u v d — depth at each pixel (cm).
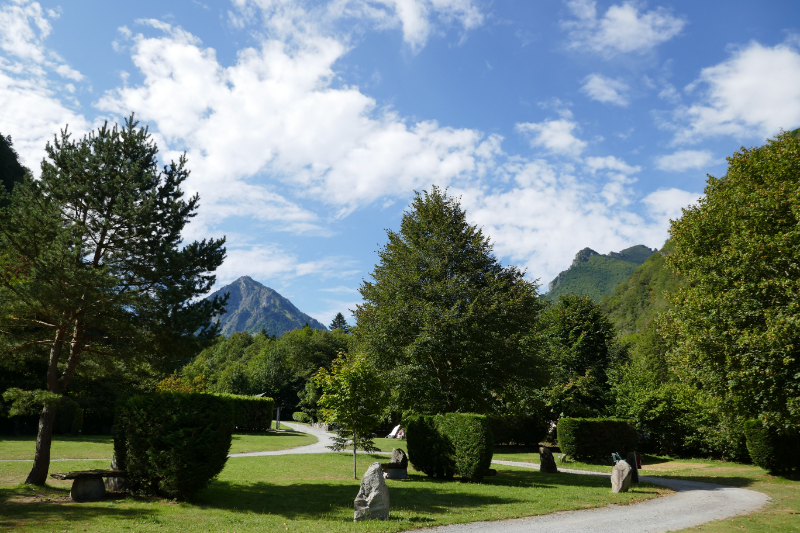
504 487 1638
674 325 1975
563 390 3406
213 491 1352
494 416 2691
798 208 1480
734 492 1694
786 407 1478
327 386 2038
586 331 3772
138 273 1427
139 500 1188
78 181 1416
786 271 1516
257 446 3058
